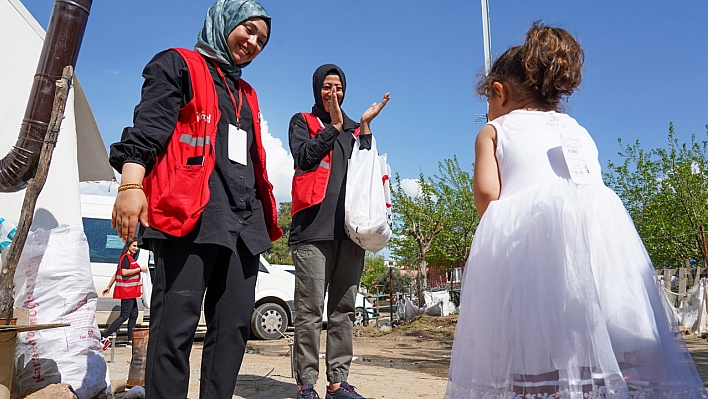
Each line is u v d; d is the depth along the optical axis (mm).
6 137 3889
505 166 1850
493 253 1723
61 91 2602
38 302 2938
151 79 2201
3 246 3182
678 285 12773
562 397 1532
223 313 2320
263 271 10219
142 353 3783
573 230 1675
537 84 1912
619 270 1673
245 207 2342
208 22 2484
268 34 2576
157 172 2164
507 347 1622
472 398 1647
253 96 2646
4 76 3939
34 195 2523
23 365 2832
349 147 3609
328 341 3479
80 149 6262
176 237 2104
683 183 20312
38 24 4352
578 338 1564
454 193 24000
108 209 9039
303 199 3363
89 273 3178
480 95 2146
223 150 2311
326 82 3680
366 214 3268
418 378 4668
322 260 3396
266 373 4754
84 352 3012
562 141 1802
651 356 1608
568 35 1958
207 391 2275
